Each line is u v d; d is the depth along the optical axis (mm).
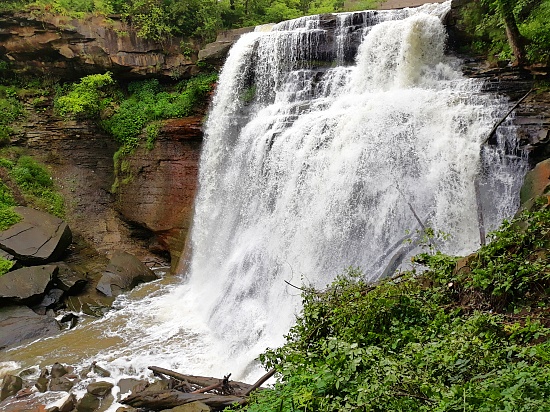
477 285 6453
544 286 6000
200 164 17766
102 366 10430
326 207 11875
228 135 17078
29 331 12281
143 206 18719
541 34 10906
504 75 11898
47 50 19703
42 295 13641
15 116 19422
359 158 11617
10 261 14438
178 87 21125
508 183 9781
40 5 18984
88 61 19859
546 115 10195
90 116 19906
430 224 10070
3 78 20281
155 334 12109
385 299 6465
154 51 20828
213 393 8320
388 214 10742
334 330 6516
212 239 15875
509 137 10117
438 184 10461
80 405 8922
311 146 12852
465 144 10414
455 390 4125
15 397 9406
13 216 15961
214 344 11320
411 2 25844
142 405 8430
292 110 15016
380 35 14664
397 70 14133
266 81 17609
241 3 24062
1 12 18797
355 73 15164
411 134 11234
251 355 9891
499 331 5523
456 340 5227
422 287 7125
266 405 5371
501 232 6934
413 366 4867
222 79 18297
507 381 4180
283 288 11680
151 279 16750
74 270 15531
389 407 4312
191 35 21594
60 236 15992
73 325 12953
